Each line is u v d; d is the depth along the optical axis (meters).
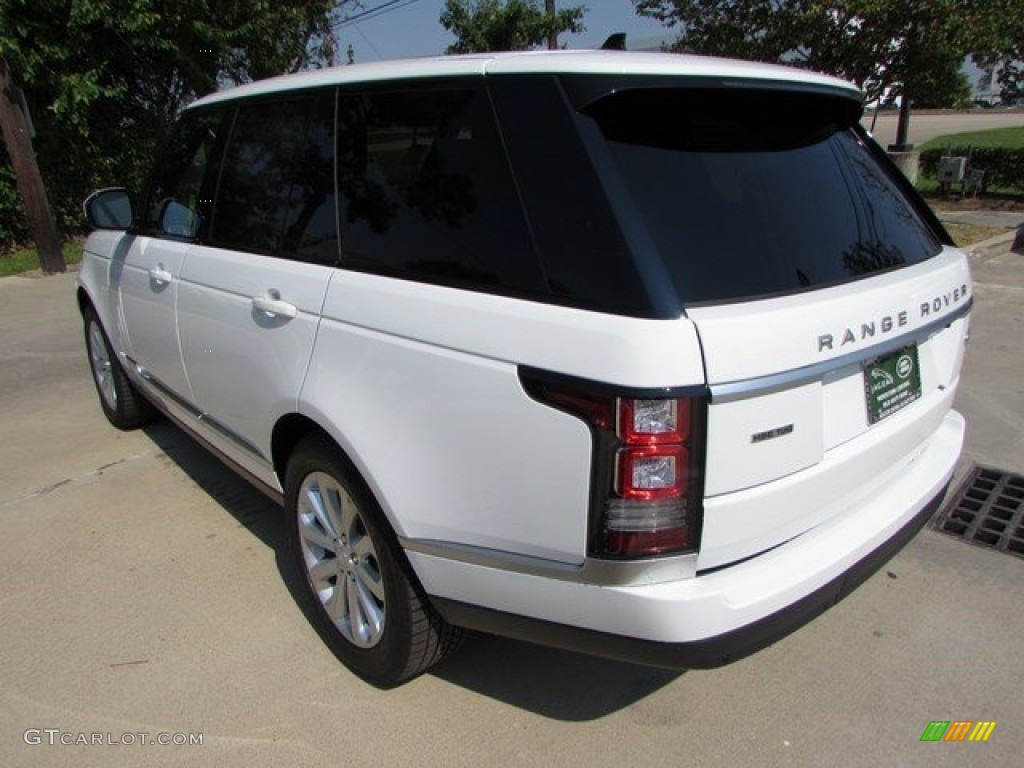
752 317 1.85
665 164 2.03
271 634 2.93
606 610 1.93
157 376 3.90
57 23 10.62
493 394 1.98
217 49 12.92
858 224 2.40
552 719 2.52
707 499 1.87
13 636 2.93
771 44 10.37
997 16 9.72
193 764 2.35
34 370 6.15
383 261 2.36
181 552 3.50
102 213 4.02
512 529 2.02
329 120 2.65
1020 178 14.91
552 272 1.93
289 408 2.65
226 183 3.18
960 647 2.84
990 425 4.68
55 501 3.98
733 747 2.40
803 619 2.11
